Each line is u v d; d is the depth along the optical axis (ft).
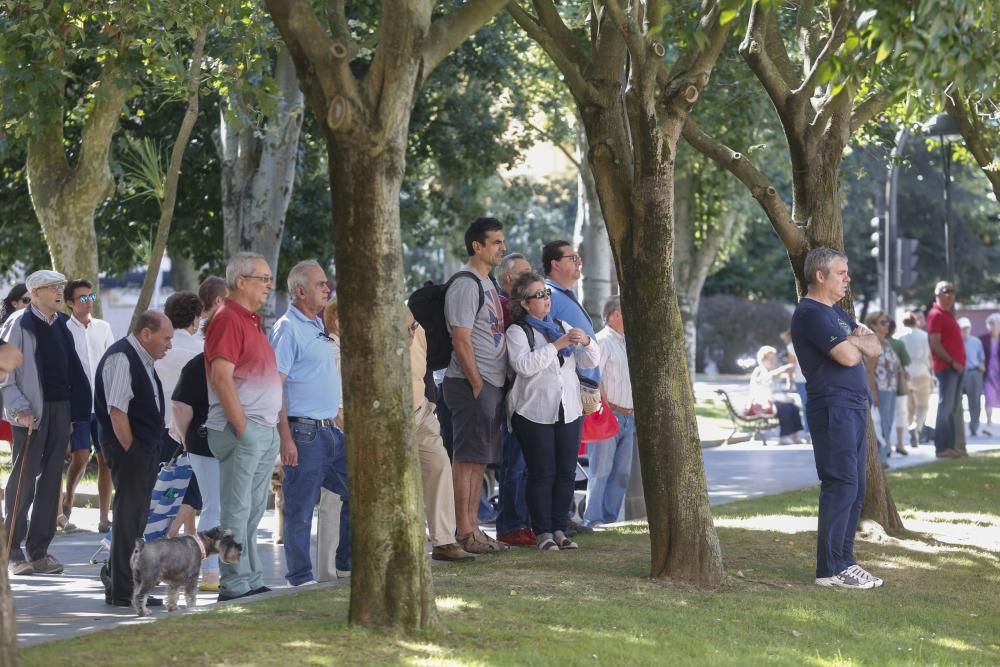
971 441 107.55
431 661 30.14
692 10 51.55
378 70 31.55
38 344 48.52
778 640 35.50
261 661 29.68
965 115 64.28
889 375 81.51
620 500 56.90
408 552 32.94
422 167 136.46
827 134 50.96
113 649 30.78
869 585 43.47
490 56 116.78
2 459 82.94
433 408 45.98
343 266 32.27
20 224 118.01
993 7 33.45
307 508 43.39
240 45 62.64
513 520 50.55
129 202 111.14
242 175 87.71
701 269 146.10
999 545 51.93
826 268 43.14
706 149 50.26
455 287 46.85
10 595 26.20
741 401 151.12
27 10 64.08
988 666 34.45
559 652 31.73
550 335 47.93
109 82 68.95
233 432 39.91
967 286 274.57
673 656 32.32
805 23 54.13
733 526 54.60
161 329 41.47
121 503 40.98
